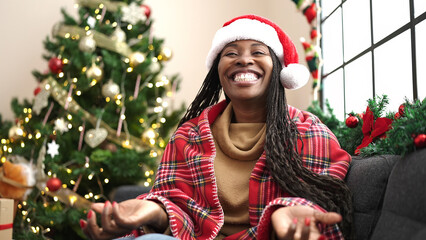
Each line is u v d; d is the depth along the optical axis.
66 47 2.59
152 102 2.82
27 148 2.61
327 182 1.01
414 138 0.81
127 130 2.57
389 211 0.80
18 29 3.38
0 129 2.87
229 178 1.14
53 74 2.65
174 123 2.82
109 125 2.57
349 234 0.90
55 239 2.49
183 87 3.39
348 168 1.07
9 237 1.58
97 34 2.61
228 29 1.25
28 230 2.53
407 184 0.76
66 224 2.46
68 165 2.58
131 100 2.60
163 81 2.74
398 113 1.10
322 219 0.73
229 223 1.11
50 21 3.42
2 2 3.39
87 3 2.72
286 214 0.79
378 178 0.90
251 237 1.04
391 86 1.84
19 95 3.34
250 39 1.23
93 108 2.58
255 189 1.08
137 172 2.53
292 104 3.06
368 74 2.08
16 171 2.46
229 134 1.23
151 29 2.86
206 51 3.45
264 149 1.10
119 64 2.61
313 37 2.17
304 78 1.24
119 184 2.61
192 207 1.11
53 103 2.63
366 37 2.11
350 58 2.31
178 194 1.13
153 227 1.04
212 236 1.07
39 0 3.42
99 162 2.51
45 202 2.49
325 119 1.73
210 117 1.27
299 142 1.14
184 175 1.20
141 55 2.60
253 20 1.26
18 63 3.37
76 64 2.54
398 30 1.78
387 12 1.88
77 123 2.54
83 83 2.52
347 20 2.35
